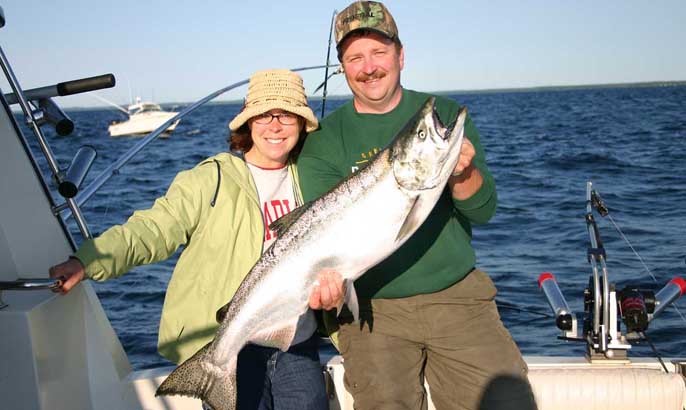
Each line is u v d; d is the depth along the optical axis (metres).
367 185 2.94
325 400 3.13
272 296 2.94
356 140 3.40
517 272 7.90
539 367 3.48
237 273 3.04
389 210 2.92
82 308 3.25
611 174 16.03
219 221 3.03
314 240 2.96
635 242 9.01
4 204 3.03
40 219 3.15
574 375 3.33
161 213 2.92
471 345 3.21
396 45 3.35
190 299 3.03
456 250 3.28
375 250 2.97
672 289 3.50
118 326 6.50
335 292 2.94
